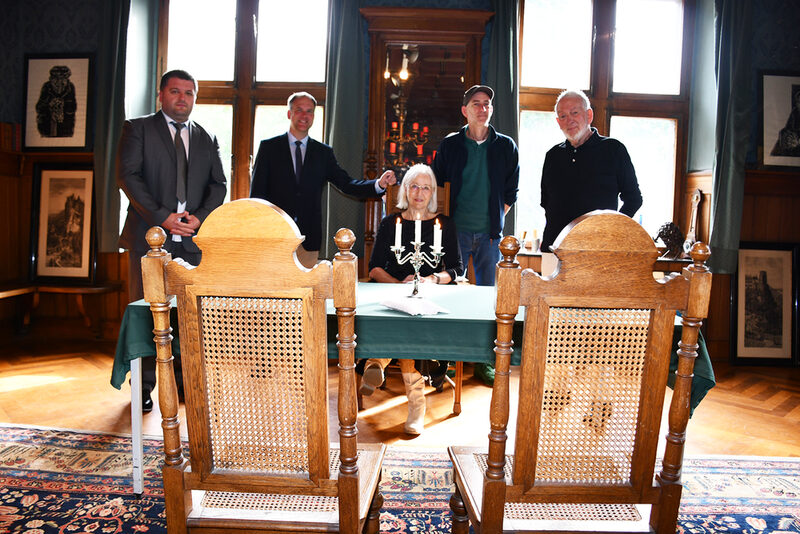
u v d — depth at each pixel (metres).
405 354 1.73
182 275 1.21
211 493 1.42
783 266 4.64
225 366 1.27
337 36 4.52
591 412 1.28
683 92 4.82
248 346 1.26
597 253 1.17
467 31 4.56
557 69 4.85
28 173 4.82
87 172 4.74
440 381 3.10
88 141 4.71
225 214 1.18
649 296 1.19
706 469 2.57
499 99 4.50
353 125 4.52
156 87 4.75
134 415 2.14
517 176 3.86
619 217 1.17
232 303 1.24
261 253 1.19
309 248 3.74
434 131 4.69
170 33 4.82
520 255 4.24
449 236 3.09
